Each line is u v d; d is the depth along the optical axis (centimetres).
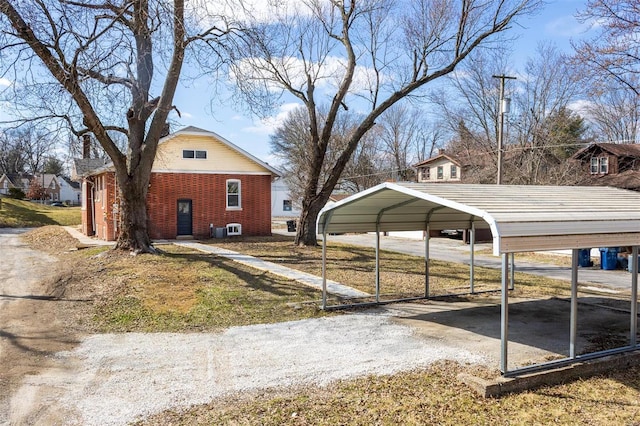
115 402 536
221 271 1309
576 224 620
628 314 1008
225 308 975
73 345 754
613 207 745
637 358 684
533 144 3180
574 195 818
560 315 988
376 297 1080
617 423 490
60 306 1002
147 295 1047
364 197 850
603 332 852
